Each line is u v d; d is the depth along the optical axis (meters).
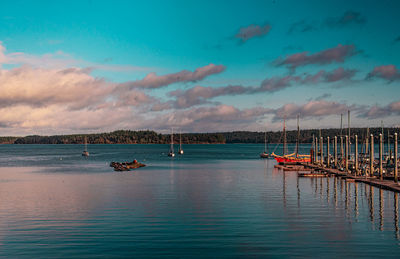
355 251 24.67
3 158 162.12
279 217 34.38
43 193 50.47
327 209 38.22
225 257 23.67
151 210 37.81
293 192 50.50
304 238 27.56
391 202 42.34
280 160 111.06
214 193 49.75
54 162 130.00
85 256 23.91
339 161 97.56
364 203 41.69
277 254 24.16
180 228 30.39
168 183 62.09
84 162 129.62
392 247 25.48
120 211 37.34
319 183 61.12
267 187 56.19
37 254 24.25
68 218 34.22
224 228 30.39
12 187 57.53
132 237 27.86
